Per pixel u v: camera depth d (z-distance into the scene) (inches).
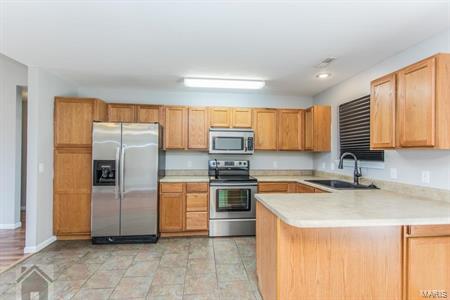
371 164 125.4
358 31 90.3
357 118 137.8
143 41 100.4
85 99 147.6
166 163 181.2
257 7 76.1
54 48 107.4
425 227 72.2
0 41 100.9
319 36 94.5
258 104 187.8
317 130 165.5
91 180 146.8
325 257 73.7
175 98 180.5
